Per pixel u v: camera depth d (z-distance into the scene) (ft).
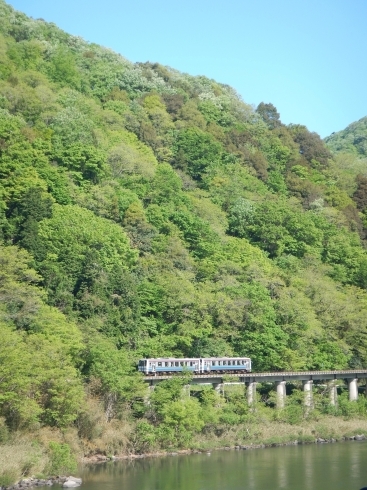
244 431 333.83
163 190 557.33
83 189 492.95
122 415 306.96
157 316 422.41
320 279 520.83
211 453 306.96
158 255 474.90
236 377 363.56
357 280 576.20
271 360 409.08
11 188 429.79
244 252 518.37
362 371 420.36
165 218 518.78
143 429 299.79
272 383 407.03
